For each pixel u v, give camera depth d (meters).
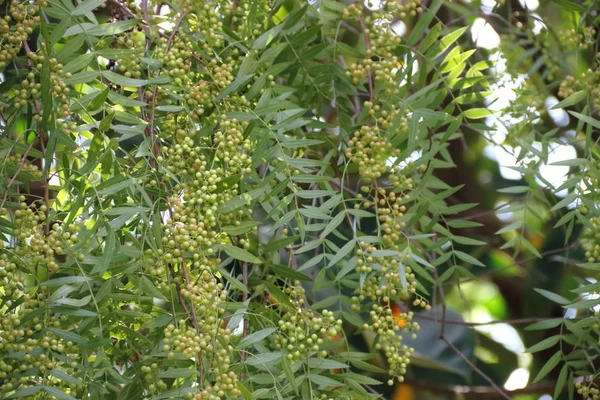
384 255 1.32
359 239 1.34
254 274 1.41
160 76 1.33
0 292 1.30
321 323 1.35
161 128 1.36
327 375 1.36
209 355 1.27
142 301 1.33
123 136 1.31
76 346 1.29
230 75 1.37
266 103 1.35
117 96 1.32
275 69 1.42
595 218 1.44
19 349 1.26
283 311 1.42
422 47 1.46
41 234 1.29
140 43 1.40
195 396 1.22
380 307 1.36
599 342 1.43
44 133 1.30
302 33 1.45
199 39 1.38
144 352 1.34
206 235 1.29
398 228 1.37
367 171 1.39
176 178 1.31
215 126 1.37
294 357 1.33
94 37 1.33
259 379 1.29
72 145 1.29
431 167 1.44
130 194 1.29
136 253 1.27
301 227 1.34
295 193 1.34
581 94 1.41
